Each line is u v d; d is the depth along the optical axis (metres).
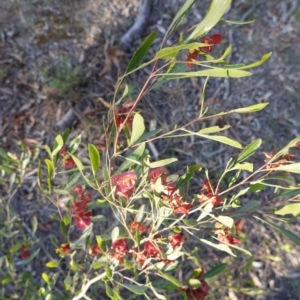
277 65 3.09
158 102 2.93
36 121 2.82
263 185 1.30
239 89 3.02
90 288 2.46
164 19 3.12
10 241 2.54
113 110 1.16
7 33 2.93
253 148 1.24
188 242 2.64
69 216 1.65
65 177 2.66
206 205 1.27
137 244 1.33
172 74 1.02
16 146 2.77
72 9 3.03
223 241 1.31
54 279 1.86
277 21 3.17
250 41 3.11
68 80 2.86
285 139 2.95
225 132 2.92
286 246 2.74
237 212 1.36
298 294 2.68
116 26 3.04
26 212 2.64
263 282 2.67
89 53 2.95
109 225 2.64
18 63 2.89
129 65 1.08
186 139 2.88
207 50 1.12
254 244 2.73
